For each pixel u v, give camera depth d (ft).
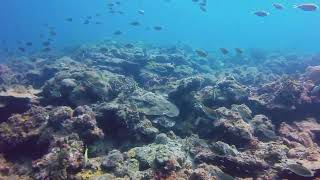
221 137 36.14
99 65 70.13
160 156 28.22
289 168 27.96
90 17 90.48
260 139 38.47
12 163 34.58
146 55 75.56
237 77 76.07
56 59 85.66
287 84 46.16
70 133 33.76
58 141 30.99
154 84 61.46
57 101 42.98
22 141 35.55
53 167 27.68
